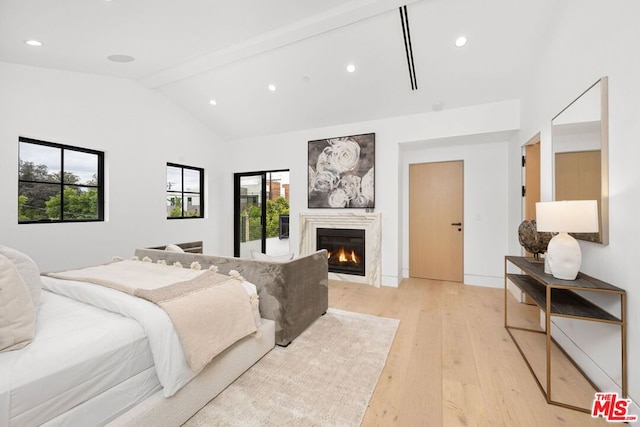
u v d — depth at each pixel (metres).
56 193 3.42
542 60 2.77
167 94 4.46
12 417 0.96
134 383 1.34
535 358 2.19
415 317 2.99
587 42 1.99
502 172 4.09
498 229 4.12
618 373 1.66
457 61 3.10
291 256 2.72
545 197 2.72
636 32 1.52
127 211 4.00
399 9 2.57
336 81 3.68
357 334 2.55
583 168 2.02
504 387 1.83
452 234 4.43
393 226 4.25
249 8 2.46
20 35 2.51
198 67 3.48
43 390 1.04
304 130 4.96
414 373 1.98
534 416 1.58
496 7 2.50
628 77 1.59
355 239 4.58
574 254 1.87
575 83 2.15
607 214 1.78
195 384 1.56
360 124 4.47
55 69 3.29
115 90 3.86
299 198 5.00
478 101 3.65
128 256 4.02
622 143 1.64
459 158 4.35
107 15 2.35
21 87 3.04
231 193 5.79
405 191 4.74
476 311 3.18
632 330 1.56
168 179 4.73
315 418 1.53
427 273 4.62
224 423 1.49
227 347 1.74
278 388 1.78
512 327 2.73
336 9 2.54
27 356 1.08
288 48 3.23
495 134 3.73
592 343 1.90
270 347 2.23
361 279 4.45
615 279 1.71
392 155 4.25
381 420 1.53
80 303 1.68
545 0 2.40
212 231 5.43
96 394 1.20
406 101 3.85
